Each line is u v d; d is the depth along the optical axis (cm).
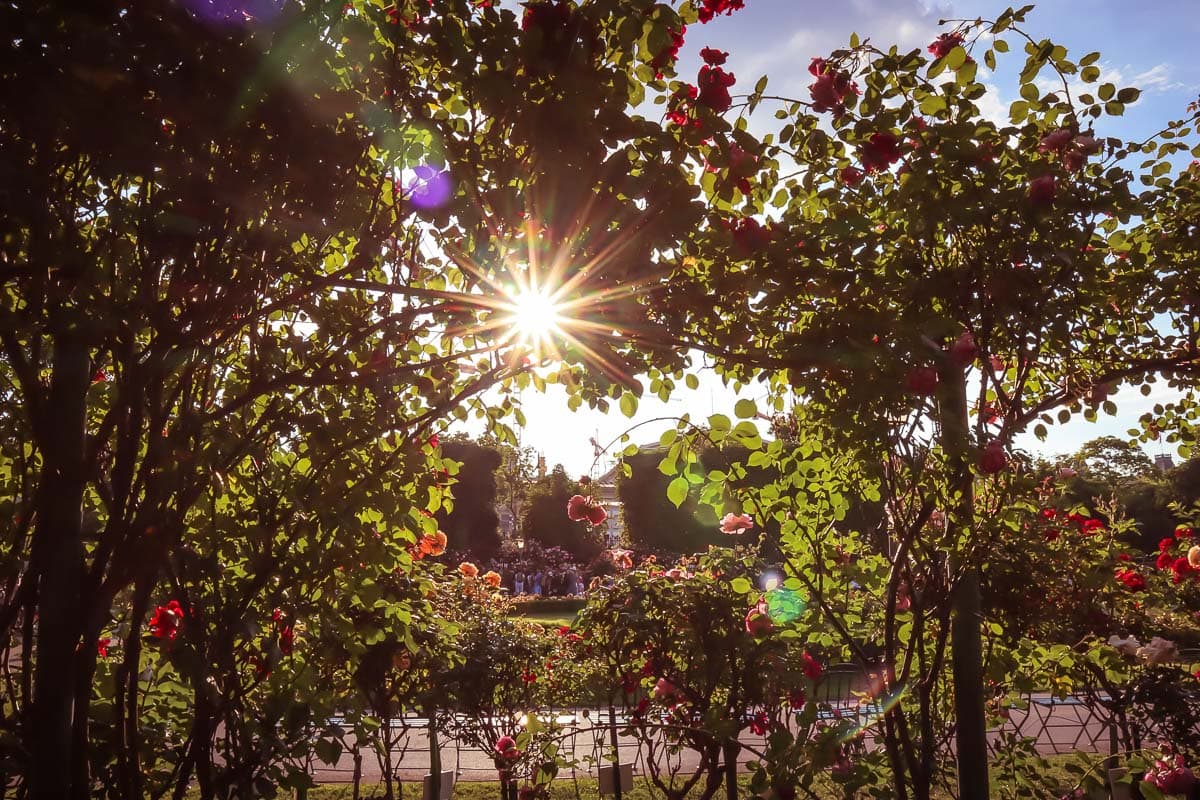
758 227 240
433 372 301
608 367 256
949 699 364
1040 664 365
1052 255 259
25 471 205
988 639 336
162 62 157
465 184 217
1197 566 439
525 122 199
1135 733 468
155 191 172
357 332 239
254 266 192
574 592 2525
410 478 276
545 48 194
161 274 201
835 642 350
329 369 247
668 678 450
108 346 181
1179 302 349
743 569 458
